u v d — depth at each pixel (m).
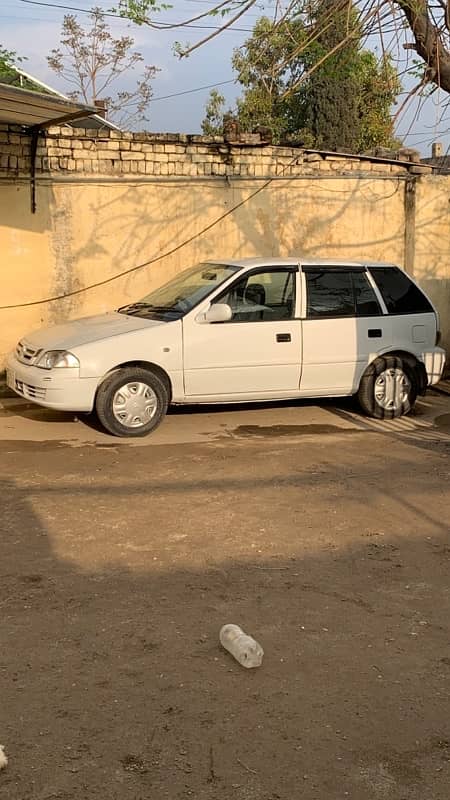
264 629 4.16
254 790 2.92
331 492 6.48
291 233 12.25
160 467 7.11
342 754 3.15
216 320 8.27
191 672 3.73
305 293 8.85
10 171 10.44
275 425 8.98
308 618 4.30
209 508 6.02
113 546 5.23
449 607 4.48
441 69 6.53
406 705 3.50
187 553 5.14
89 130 10.81
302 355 8.77
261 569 4.92
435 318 9.58
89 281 11.15
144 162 11.22
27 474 6.82
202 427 8.80
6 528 5.51
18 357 8.44
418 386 9.58
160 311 8.62
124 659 3.82
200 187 11.59
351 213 12.56
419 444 8.21
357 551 5.25
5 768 3.01
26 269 10.76
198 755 3.12
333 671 3.77
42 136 10.58
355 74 7.00
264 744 3.20
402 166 12.75
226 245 11.89
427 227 12.98
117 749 3.14
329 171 12.35
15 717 3.34
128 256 11.32
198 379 8.35
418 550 5.29
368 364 9.20
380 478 6.91
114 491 6.38
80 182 10.86
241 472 7.00
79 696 3.51
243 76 6.41
